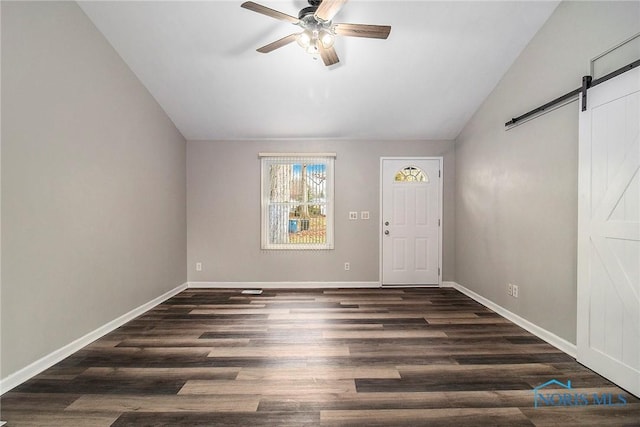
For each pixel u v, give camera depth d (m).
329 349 2.49
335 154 4.62
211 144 4.64
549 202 2.61
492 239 3.52
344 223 4.66
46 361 2.18
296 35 2.37
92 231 2.66
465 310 3.51
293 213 4.67
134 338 2.72
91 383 1.99
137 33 2.80
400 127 4.34
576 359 2.28
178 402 1.79
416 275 4.66
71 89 2.43
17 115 1.99
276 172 4.68
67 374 2.10
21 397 1.84
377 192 4.67
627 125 1.88
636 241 1.83
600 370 2.06
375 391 1.90
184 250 4.55
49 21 2.22
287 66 3.22
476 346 2.54
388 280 4.66
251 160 4.65
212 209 4.65
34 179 2.11
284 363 2.25
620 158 1.92
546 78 2.65
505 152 3.26
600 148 2.06
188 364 2.24
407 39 2.88
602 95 2.04
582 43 2.27
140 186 3.41
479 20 2.67
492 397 1.83
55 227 2.28
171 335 2.79
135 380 2.02
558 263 2.51
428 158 4.65
